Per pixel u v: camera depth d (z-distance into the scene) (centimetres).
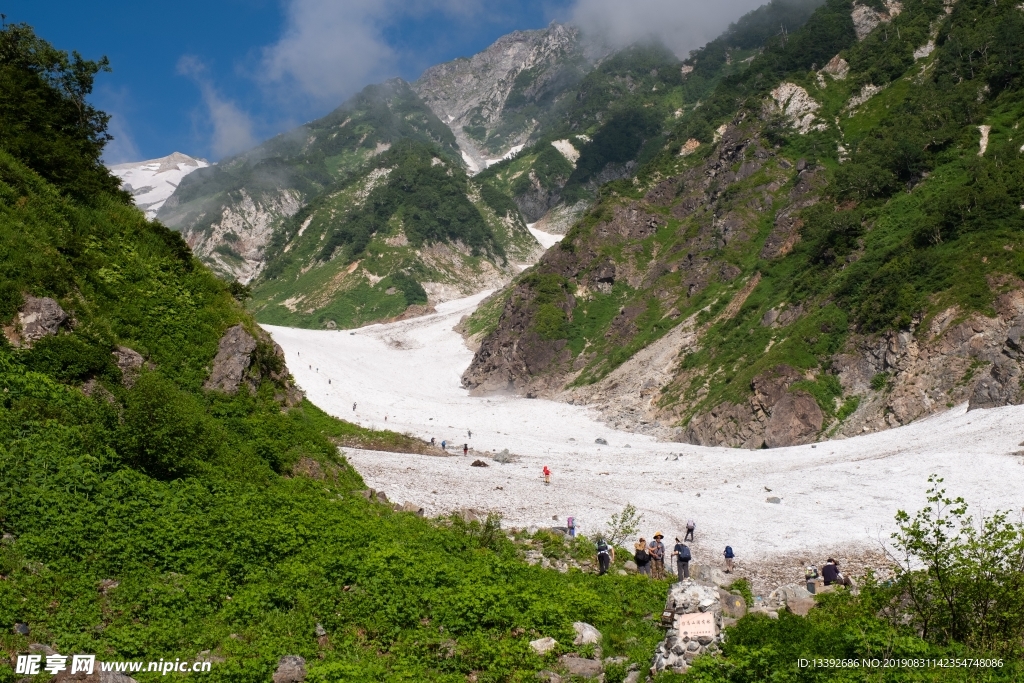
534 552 2938
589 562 2938
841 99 14162
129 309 3456
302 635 1888
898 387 7350
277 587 2033
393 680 1720
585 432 9362
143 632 1738
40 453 2259
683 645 1761
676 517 3953
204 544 2156
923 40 14075
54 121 4184
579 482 4934
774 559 3303
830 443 6372
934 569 1889
